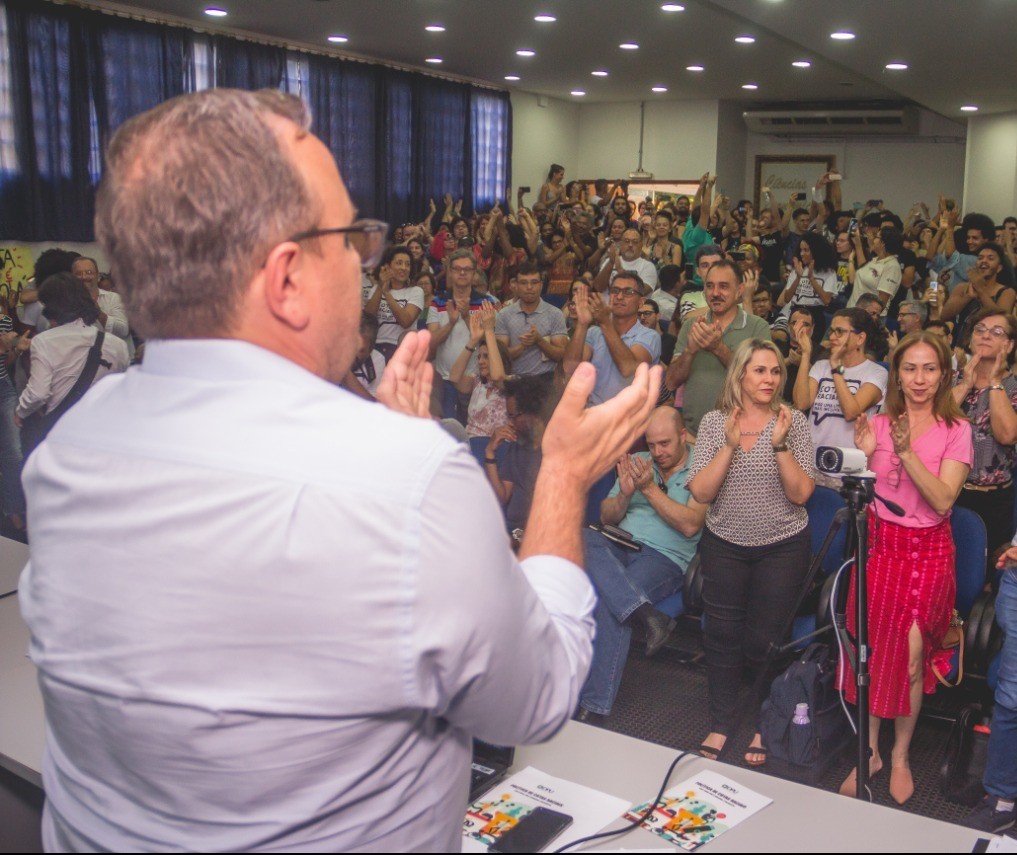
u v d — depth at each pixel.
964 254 8.31
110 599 0.66
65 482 0.68
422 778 0.70
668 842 1.25
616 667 3.26
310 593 0.62
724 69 11.85
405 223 12.05
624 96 14.90
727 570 3.04
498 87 13.70
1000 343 3.36
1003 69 10.16
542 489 0.81
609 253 7.69
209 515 0.63
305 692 0.63
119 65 8.54
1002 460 3.47
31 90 7.89
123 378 0.73
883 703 2.80
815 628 3.12
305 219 0.68
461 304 5.35
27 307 5.33
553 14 8.75
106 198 0.67
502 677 0.66
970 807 2.81
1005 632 2.63
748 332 4.21
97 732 0.69
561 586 0.77
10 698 1.65
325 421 0.65
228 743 0.64
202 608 0.63
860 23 8.09
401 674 0.62
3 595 2.13
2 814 1.39
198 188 0.64
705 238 8.73
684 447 3.52
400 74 11.77
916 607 2.78
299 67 10.48
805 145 16.28
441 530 0.62
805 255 7.29
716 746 3.07
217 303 0.67
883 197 15.98
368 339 4.50
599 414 0.81
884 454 2.84
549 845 1.24
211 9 8.73
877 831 1.27
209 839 0.67
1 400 4.80
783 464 2.88
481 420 4.53
